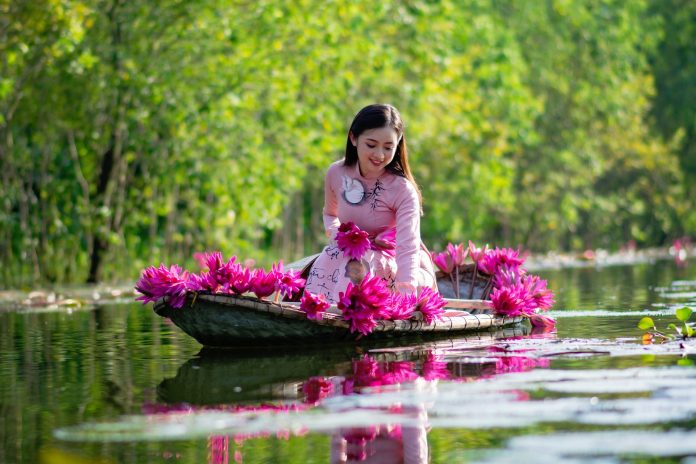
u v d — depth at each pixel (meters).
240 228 17.67
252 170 15.20
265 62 14.49
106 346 5.75
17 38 12.36
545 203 27.02
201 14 13.86
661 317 6.73
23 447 3.04
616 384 3.73
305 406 3.53
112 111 14.25
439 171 22.58
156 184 16.11
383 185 6.12
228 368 4.60
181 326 5.35
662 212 31.48
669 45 32.25
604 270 16.25
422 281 6.13
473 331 6.05
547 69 26.55
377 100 18.48
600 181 31.28
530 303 6.31
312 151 15.74
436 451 2.86
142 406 3.64
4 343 6.04
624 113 28.09
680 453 2.74
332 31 14.69
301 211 21.41
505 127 21.75
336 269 5.91
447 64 17.44
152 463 2.82
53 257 15.00
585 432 3.00
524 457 2.74
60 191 15.00
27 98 13.76
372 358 4.84
